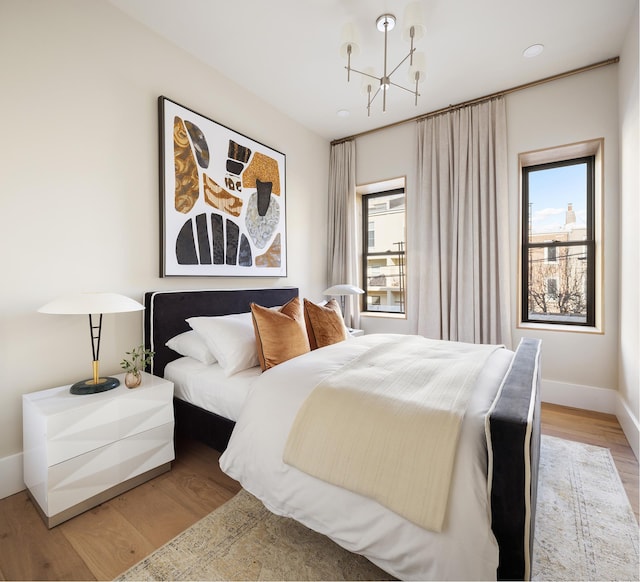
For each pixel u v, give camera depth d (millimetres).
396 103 3219
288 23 2201
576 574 1206
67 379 1876
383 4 2037
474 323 3123
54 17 1796
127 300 1703
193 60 2520
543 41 2383
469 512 963
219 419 1788
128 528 1435
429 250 3410
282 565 1240
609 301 2674
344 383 1438
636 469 1909
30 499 1627
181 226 2400
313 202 3863
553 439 2264
